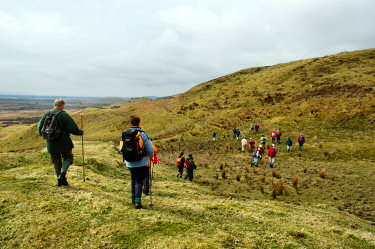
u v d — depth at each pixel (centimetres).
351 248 505
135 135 515
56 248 374
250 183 1446
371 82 3919
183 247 389
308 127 3206
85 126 6719
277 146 2753
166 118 5847
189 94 8194
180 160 1588
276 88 5603
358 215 966
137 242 404
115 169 1290
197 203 685
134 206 575
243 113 4625
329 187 1370
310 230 582
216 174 1714
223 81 8544
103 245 389
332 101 3747
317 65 6216
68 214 485
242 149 2767
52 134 561
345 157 2120
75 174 854
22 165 952
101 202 553
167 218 511
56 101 583
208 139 3638
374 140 2416
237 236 481
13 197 527
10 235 394
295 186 1380
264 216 656
